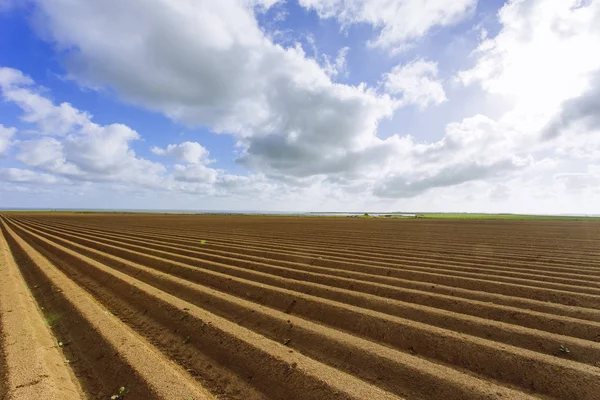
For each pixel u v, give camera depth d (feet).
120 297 27.30
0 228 94.53
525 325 21.42
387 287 29.12
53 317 22.88
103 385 14.90
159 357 16.47
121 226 107.45
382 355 16.66
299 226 116.26
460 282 31.65
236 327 20.12
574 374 14.75
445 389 14.12
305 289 29.25
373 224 132.77
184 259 42.75
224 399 14.08
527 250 52.90
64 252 46.19
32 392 13.16
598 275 34.81
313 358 17.40
